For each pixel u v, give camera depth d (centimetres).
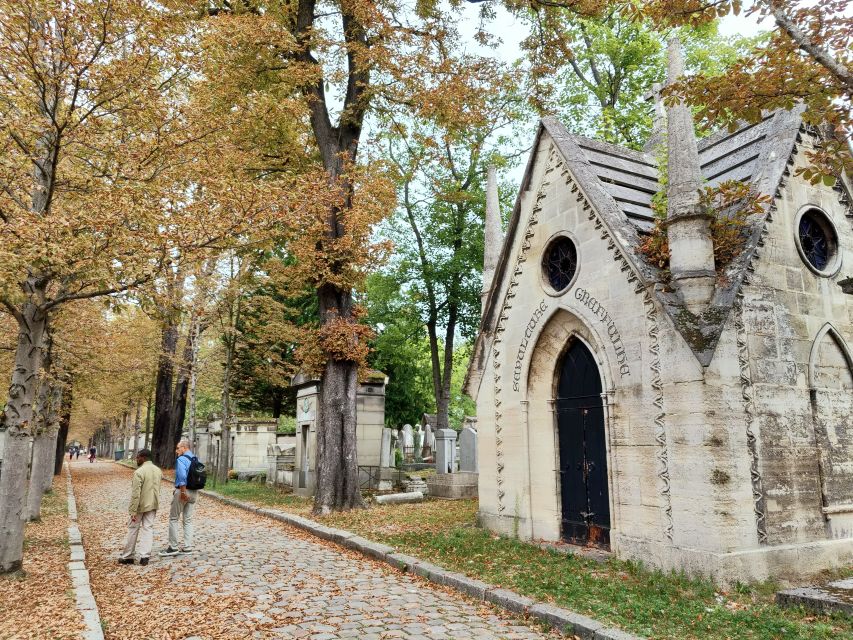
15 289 866
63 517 1627
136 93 884
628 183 1162
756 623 639
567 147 1157
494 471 1278
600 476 1038
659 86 1409
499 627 675
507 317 1281
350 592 829
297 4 1773
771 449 866
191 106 964
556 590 778
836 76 706
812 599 693
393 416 3881
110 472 4050
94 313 1672
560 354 1147
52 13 788
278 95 1716
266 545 1211
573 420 1113
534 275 1209
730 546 793
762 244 931
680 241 906
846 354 999
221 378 3127
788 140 1020
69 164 1035
